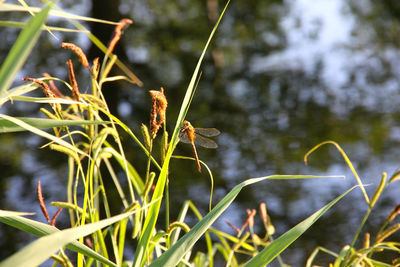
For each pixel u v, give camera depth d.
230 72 14.82
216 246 2.43
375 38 15.75
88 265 1.55
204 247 5.96
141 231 1.43
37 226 1.17
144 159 9.19
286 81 13.72
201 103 12.59
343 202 7.84
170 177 8.95
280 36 15.85
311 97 13.07
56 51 13.00
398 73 14.09
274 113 12.26
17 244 6.42
